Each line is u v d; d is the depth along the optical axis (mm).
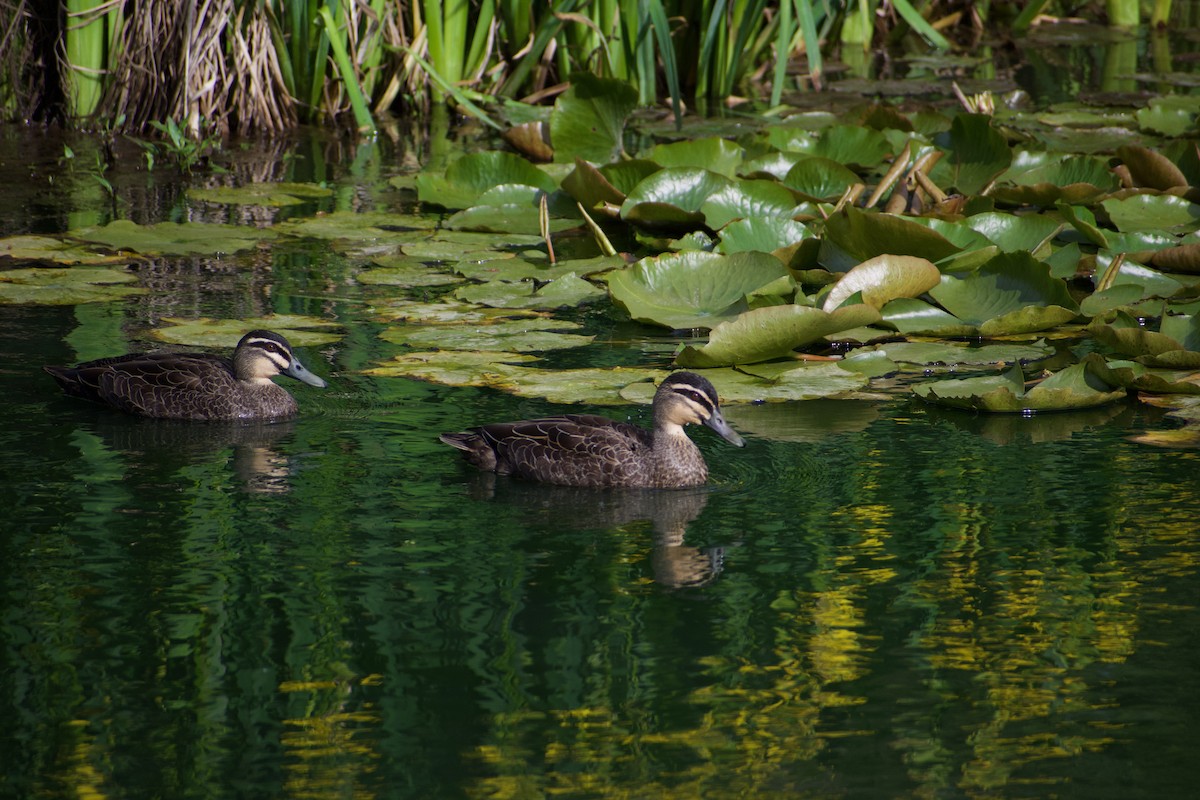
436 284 17141
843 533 10758
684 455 11836
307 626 9227
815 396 13328
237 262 17953
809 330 14195
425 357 14492
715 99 26938
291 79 24984
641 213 18688
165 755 7793
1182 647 8953
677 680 8602
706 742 7973
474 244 18797
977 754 7852
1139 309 15555
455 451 12422
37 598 9523
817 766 7754
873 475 11891
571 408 13266
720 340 14070
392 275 17422
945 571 10078
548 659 8852
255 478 11742
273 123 24984
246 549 10375
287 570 10047
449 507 11289
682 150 20641
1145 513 11008
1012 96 26172
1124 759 7793
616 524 10992
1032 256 15750
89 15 23719
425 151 24172
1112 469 11938
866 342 15336
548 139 23109
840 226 16750
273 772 7648
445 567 10156
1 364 14102
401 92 26594
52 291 16250
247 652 8883
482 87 26156
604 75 25016
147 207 20391
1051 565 10148
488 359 14461
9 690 8406
